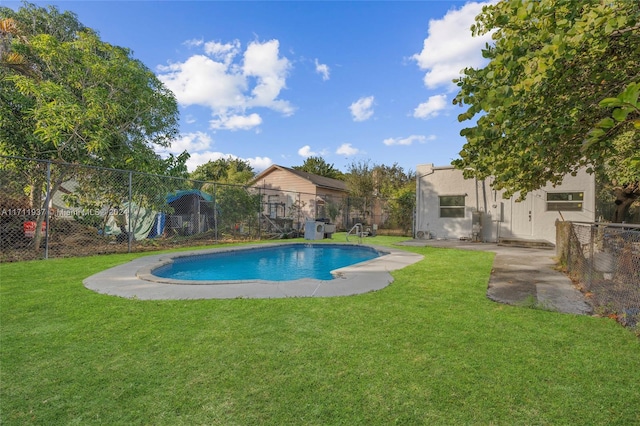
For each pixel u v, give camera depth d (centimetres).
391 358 256
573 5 163
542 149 227
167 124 1236
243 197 1462
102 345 280
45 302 407
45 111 818
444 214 1489
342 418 184
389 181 2805
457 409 192
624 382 221
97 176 1029
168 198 1284
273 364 247
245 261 1021
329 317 355
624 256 383
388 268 675
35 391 210
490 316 359
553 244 1172
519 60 179
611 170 762
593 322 339
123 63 1023
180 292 462
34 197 962
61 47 919
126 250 963
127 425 179
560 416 186
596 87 204
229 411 191
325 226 1523
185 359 255
